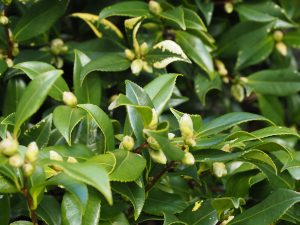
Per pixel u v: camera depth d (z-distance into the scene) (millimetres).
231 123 739
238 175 795
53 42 918
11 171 664
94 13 987
